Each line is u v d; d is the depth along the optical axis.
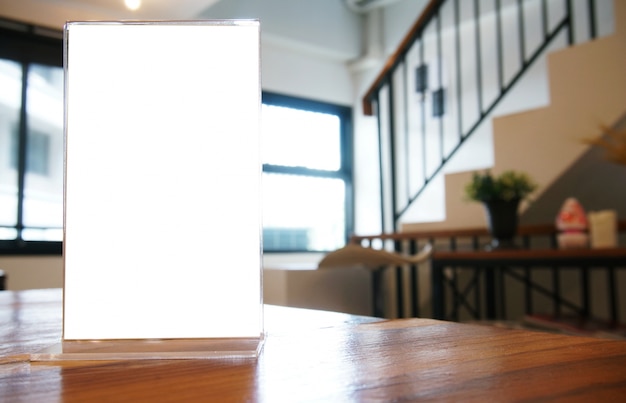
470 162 4.66
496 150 2.88
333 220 5.60
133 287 0.42
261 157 0.43
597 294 3.17
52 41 3.99
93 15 3.82
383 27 5.50
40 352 0.40
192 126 0.42
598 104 2.52
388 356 0.38
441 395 0.27
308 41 5.20
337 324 0.57
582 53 2.59
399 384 0.30
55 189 3.91
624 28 2.45
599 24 3.87
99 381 0.32
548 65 2.71
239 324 0.42
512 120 2.83
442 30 4.93
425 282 3.20
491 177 2.39
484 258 1.98
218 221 0.42
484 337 0.46
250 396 0.28
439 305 2.10
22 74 3.85
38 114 3.89
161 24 0.42
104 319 0.41
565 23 2.91
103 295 0.42
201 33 0.43
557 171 2.64
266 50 5.17
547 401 0.26
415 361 0.36
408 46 3.68
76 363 0.38
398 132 5.26
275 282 2.49
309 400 0.27
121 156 0.42
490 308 2.74
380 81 3.74
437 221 3.17
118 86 0.42
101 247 0.42
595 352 0.39
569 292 3.27
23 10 3.72
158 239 0.42
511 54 4.43
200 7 3.78
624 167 2.78
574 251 1.80
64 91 0.42
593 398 0.26
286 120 5.32
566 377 0.31
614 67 2.48
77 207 0.42
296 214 5.34
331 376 0.32
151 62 0.42
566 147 2.62
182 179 0.42
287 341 0.45
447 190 3.13
